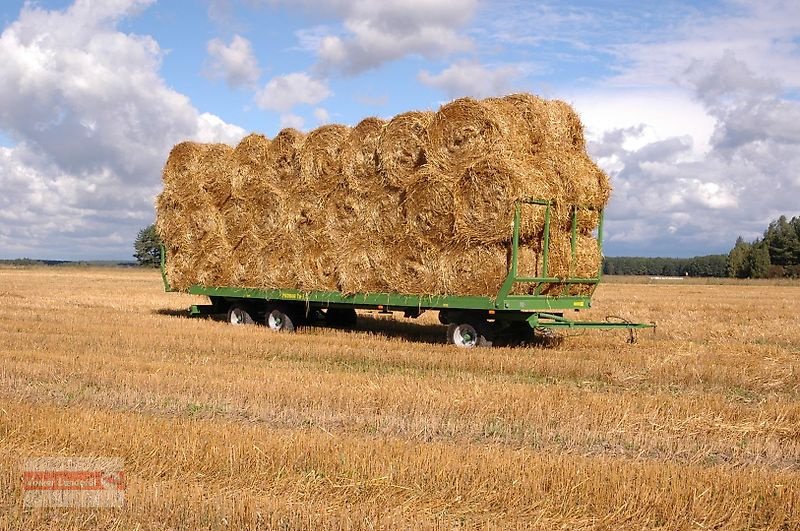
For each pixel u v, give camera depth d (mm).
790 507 5969
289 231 17375
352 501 6035
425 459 6754
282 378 10930
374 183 15633
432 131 14555
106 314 21391
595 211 15266
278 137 17719
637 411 9250
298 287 17297
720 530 5723
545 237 14070
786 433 8609
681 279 79188
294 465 6723
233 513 5621
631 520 5836
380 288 15695
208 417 8898
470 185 14016
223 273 19047
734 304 30578
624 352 14188
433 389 10203
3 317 20109
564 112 15453
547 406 9297
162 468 6621
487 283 14164
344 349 14141
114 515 5668
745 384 11555
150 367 11797
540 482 6328
